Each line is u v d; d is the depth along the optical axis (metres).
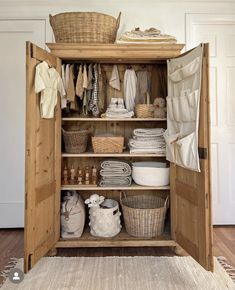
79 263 1.96
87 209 2.56
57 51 2.10
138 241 2.11
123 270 1.85
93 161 2.61
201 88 1.62
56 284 1.68
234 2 2.66
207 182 1.61
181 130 1.87
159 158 2.64
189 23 2.66
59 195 2.15
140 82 2.54
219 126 2.69
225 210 2.69
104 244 2.09
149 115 2.33
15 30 2.65
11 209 2.64
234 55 2.70
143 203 2.53
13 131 2.65
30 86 1.68
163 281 1.72
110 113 2.30
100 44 2.09
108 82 2.57
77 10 2.64
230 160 2.70
